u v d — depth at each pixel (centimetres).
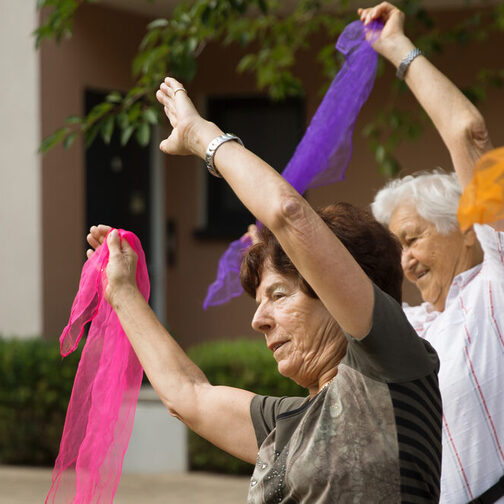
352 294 195
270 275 227
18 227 977
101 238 269
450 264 320
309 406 216
